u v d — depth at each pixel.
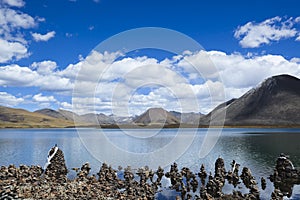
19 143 90.31
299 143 89.25
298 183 30.34
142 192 28.09
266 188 31.92
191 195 28.73
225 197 26.52
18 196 23.83
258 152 65.69
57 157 33.59
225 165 48.19
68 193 25.64
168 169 38.38
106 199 25.08
